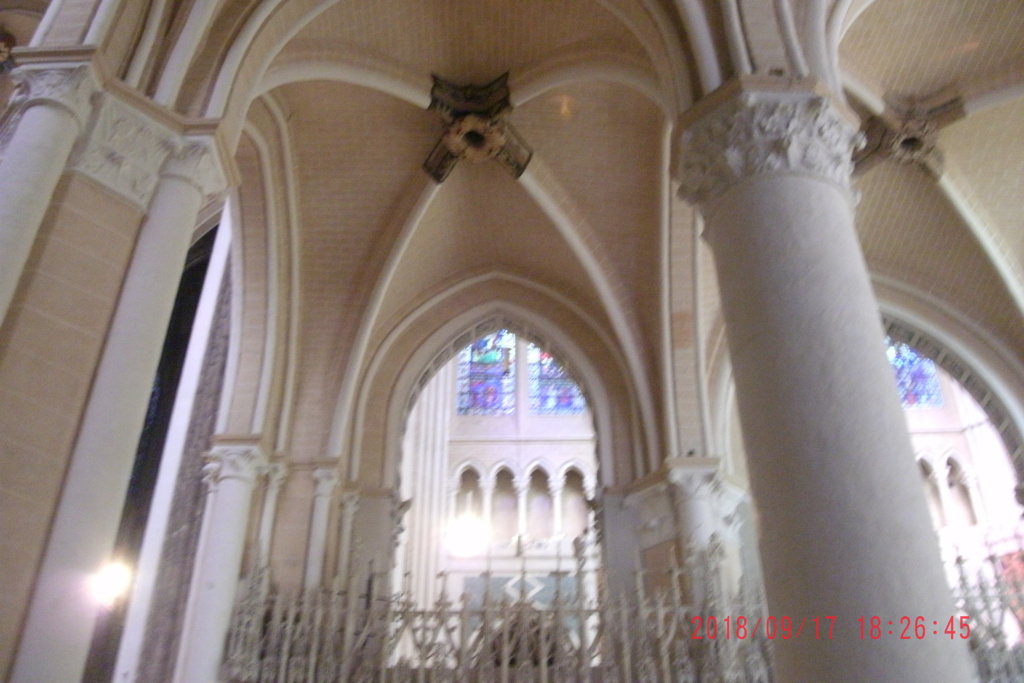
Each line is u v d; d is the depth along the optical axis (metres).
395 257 11.66
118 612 13.06
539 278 13.48
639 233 11.66
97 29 5.82
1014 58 9.86
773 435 4.66
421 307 13.44
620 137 10.81
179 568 11.67
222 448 10.41
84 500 4.94
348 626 9.37
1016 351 11.95
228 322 13.40
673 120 6.62
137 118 5.89
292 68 8.68
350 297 11.97
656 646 9.17
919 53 9.87
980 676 9.41
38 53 5.61
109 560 4.99
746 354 5.03
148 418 15.73
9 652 4.49
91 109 5.70
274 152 10.63
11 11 9.41
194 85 6.60
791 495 4.45
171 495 12.62
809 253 5.14
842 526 4.25
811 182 5.45
